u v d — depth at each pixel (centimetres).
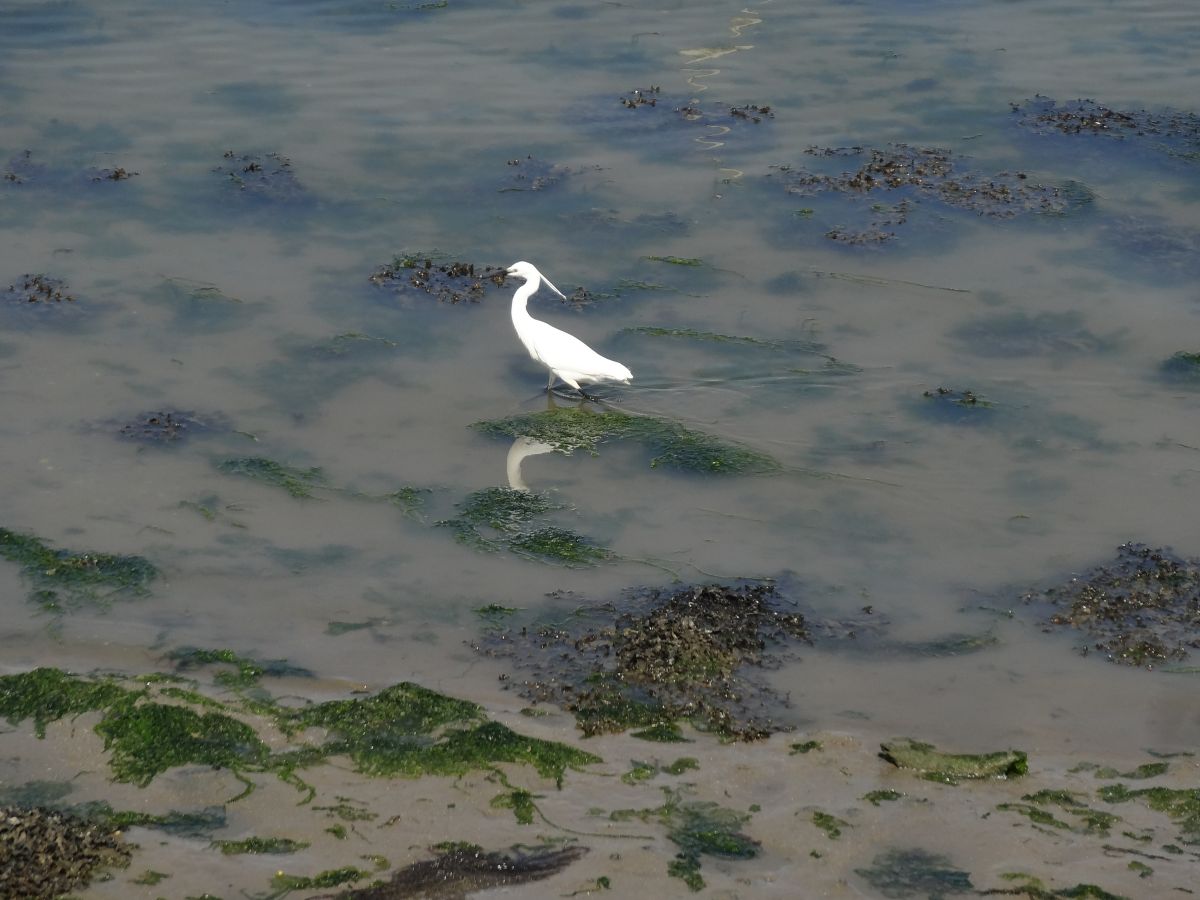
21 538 1298
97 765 1013
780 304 1778
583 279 1827
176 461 1438
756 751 1042
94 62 2425
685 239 1927
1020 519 1370
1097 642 1188
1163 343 1684
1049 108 2312
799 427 1528
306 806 973
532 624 1199
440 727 1052
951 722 1085
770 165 2133
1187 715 1098
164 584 1250
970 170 2122
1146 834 962
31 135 2175
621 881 909
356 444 1478
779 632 1192
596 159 2144
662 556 1305
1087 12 2705
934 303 1780
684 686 1115
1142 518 1368
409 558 1297
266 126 2217
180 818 960
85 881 897
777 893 901
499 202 2014
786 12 2719
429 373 1620
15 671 1121
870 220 1978
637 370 1631
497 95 2342
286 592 1243
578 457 1465
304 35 2556
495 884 904
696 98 2347
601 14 2691
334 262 1855
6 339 1650
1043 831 963
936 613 1228
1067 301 1780
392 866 918
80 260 1841
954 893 905
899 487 1420
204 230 1928
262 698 1094
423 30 2595
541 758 1025
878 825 966
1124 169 2125
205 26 2584
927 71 2452
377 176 2080
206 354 1641
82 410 1520
